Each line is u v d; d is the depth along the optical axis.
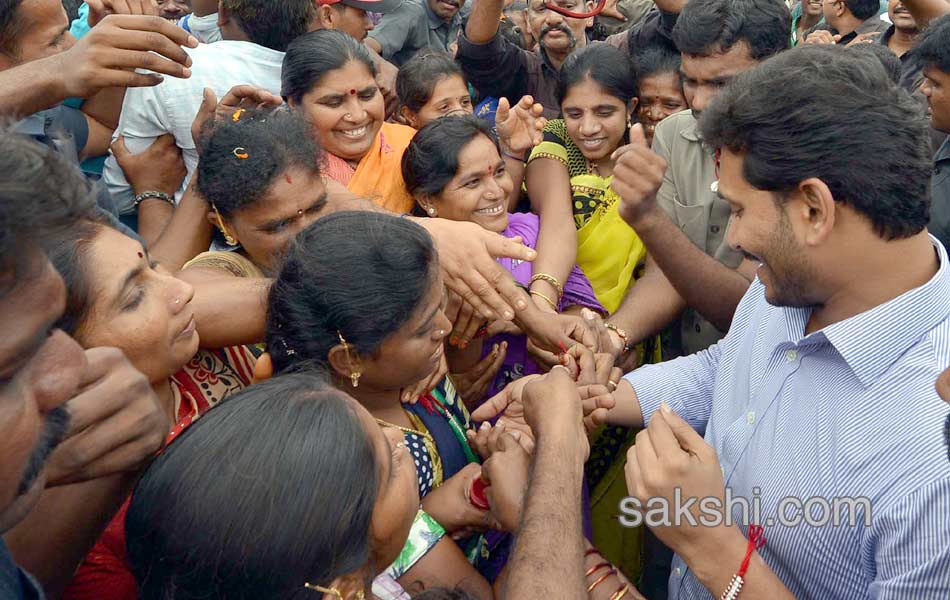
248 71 2.67
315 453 0.95
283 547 0.91
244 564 0.90
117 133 2.53
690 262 2.20
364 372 1.51
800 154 1.21
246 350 1.73
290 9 2.75
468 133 2.37
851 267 1.29
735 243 1.38
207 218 2.10
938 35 2.39
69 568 1.14
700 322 2.60
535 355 2.19
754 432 1.51
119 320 1.26
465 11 5.08
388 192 2.53
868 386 1.29
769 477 1.44
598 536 2.43
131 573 1.11
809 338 1.38
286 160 1.79
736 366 1.68
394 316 1.43
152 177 2.48
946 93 2.43
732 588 1.33
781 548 1.40
